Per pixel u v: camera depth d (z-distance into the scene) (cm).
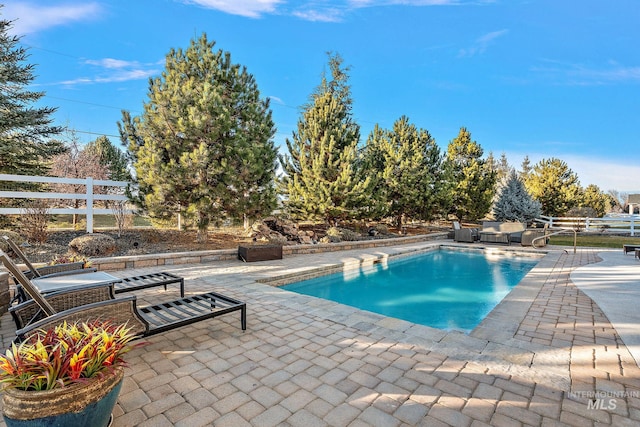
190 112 811
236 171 890
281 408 232
